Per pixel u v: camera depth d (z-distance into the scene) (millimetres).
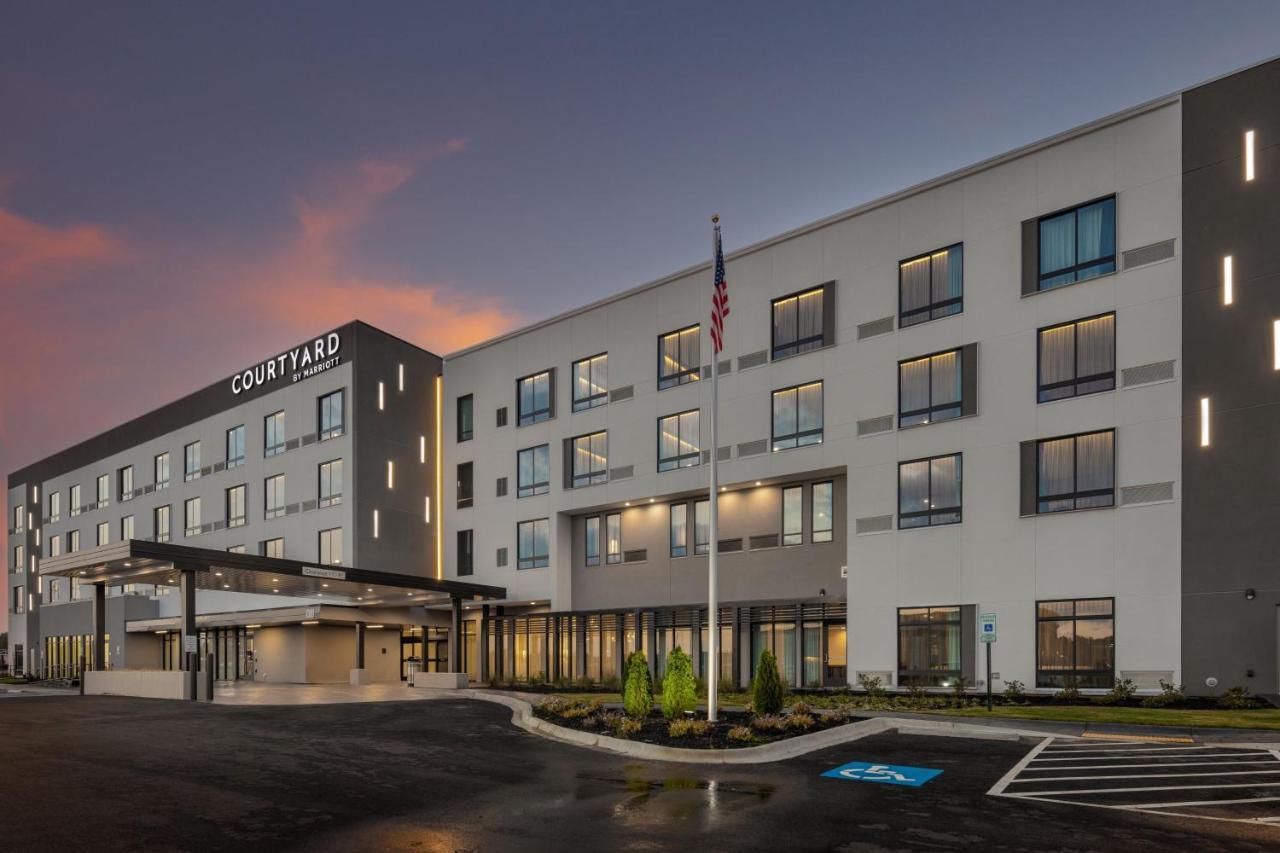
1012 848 9211
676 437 34188
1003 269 26875
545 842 9469
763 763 14562
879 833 9844
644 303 35906
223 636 45938
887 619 27797
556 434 38438
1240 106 23328
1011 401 26266
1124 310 24578
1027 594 25281
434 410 44812
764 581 31688
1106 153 25359
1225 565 22359
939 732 18266
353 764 14500
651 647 34562
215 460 49594
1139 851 9086
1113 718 19312
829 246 30703
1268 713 19766
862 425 29125
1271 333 22344
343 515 41125
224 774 13492
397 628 42594
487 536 40812
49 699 27281
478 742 17281
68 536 62750
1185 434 23297
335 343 42812
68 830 9938
